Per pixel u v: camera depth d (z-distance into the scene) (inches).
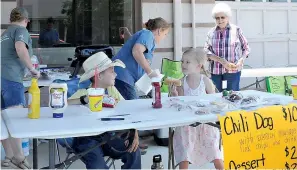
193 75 125.0
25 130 80.4
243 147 93.3
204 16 242.1
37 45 226.7
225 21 176.7
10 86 141.8
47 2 228.1
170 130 116.6
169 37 236.7
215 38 178.7
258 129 95.2
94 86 107.0
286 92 233.5
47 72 183.9
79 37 234.5
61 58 229.0
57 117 93.4
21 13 145.5
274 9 266.5
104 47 196.9
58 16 230.5
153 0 232.5
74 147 98.4
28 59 141.9
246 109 100.8
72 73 183.9
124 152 103.7
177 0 234.1
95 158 96.7
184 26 239.5
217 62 177.8
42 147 163.3
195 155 112.0
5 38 142.3
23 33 142.6
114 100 107.4
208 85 125.1
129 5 233.9
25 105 151.0
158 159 122.8
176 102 110.3
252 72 207.0
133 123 86.8
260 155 95.3
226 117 92.2
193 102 109.5
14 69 142.3
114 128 83.7
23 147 145.3
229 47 177.0
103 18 236.1
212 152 111.0
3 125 87.0
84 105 108.0
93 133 82.1
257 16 263.3
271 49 268.4
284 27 270.4
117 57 140.9
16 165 128.0
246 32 261.6
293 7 270.7
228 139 91.7
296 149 100.0
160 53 235.6
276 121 97.7
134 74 139.6
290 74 207.3
